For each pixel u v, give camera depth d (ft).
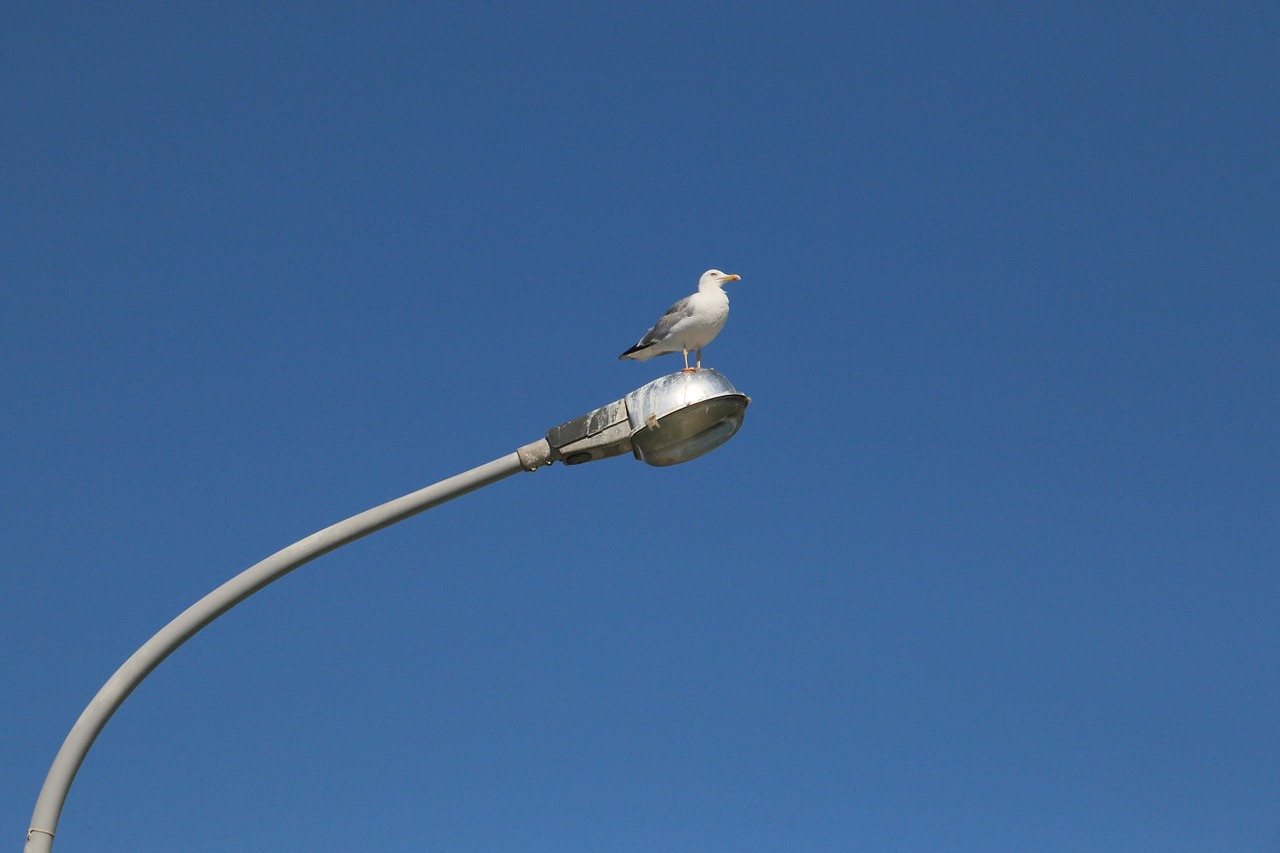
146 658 23.30
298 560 24.29
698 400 25.22
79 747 22.50
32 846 21.53
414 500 25.07
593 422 25.53
